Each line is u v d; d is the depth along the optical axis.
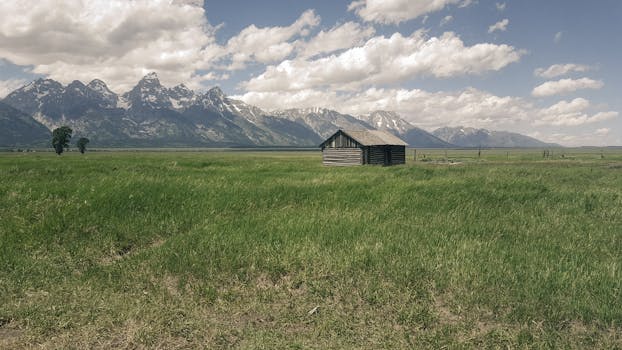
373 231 9.45
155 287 6.66
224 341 5.02
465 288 6.36
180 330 5.23
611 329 5.20
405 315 5.57
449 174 23.25
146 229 9.88
